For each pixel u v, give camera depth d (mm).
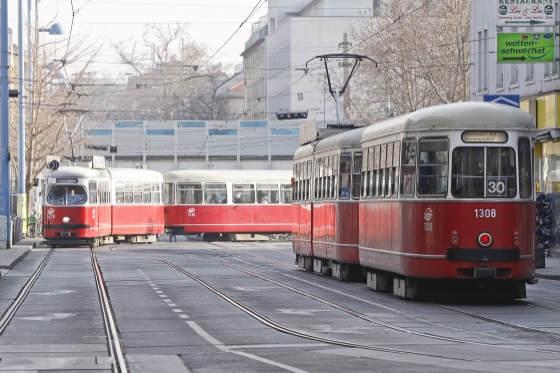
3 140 60969
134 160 121500
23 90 77500
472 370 16234
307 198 43562
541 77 50812
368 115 88562
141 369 16828
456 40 77062
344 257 37250
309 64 139375
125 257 54688
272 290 33438
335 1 142875
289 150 123875
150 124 122125
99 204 67188
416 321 24172
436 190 27969
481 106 28047
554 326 23047
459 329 22516
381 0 106375
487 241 27453
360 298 30453
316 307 27641
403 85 81125
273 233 79375
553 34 42562
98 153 119062
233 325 23422
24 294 32125
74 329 22844
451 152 27719
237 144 123375
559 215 49812
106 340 20875
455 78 76688
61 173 65688
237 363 17312
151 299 30109
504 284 28953
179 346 19781
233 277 39656
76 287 34844
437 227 27750
